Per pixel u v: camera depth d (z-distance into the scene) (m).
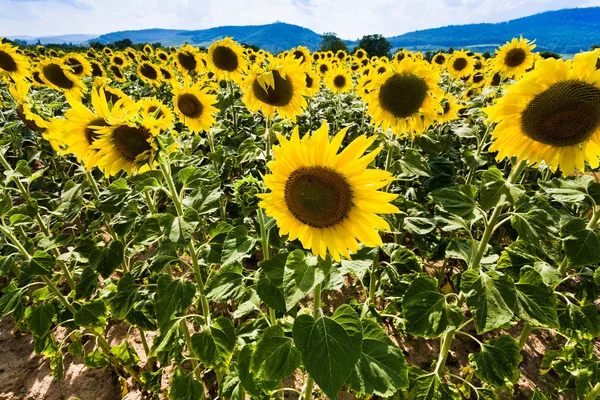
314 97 3.08
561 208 1.09
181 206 0.69
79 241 0.88
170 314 0.67
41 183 1.68
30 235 1.43
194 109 1.40
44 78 1.96
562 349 0.91
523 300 0.62
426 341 1.21
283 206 0.57
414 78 1.09
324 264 0.54
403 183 1.53
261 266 0.62
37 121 0.92
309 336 0.54
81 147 0.77
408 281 0.89
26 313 0.87
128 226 0.72
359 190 0.54
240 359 0.69
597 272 0.70
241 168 1.66
